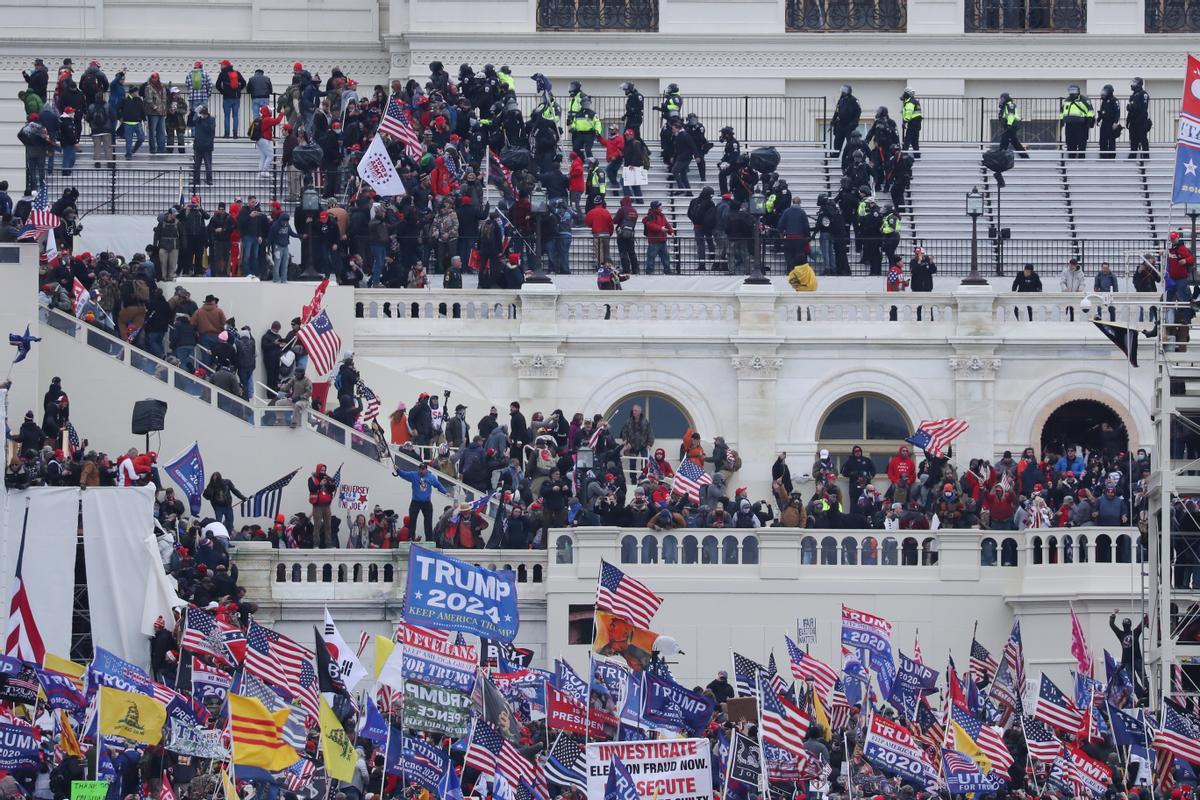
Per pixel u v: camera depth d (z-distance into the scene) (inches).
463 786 7455.7
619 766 6663.4
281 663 7514.8
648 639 7854.3
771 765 7194.9
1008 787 7465.6
